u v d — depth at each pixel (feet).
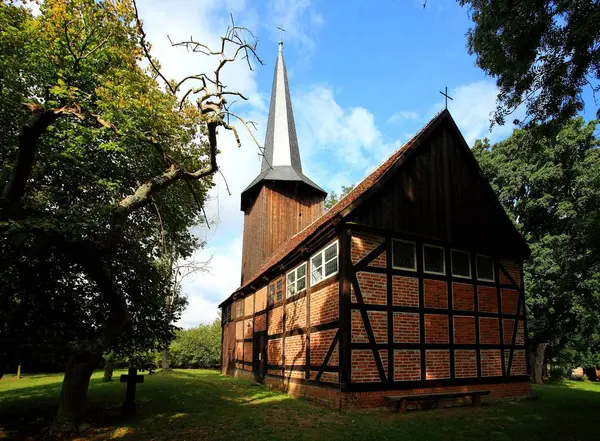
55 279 32.45
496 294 42.68
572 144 66.44
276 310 51.34
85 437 26.27
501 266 44.09
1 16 31.96
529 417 31.83
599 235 39.50
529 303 69.00
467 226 42.68
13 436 26.96
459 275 40.86
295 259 45.44
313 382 37.76
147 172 40.91
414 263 38.37
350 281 34.47
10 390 51.01
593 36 24.23
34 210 28.22
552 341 75.72
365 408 32.53
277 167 81.25
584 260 43.62
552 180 68.80
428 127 42.50
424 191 40.83
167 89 34.17
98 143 37.35
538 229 73.05
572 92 27.86
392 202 38.47
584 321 71.26
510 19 27.45
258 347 58.49
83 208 30.66
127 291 37.37
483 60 30.27
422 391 35.19
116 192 37.27
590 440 25.84
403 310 36.32
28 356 29.99
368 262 35.83
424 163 41.68
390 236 37.68
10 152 33.63
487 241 43.57
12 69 33.96
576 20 25.18
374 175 46.26
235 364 72.28
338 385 33.12
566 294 64.85
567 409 36.14
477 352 39.42
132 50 31.42
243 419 29.96
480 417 31.45
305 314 41.52
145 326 36.78
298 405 35.55
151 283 39.37
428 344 36.76
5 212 25.38
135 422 29.86
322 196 81.30
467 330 39.42
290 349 44.80
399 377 34.55
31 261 30.76
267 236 73.26
